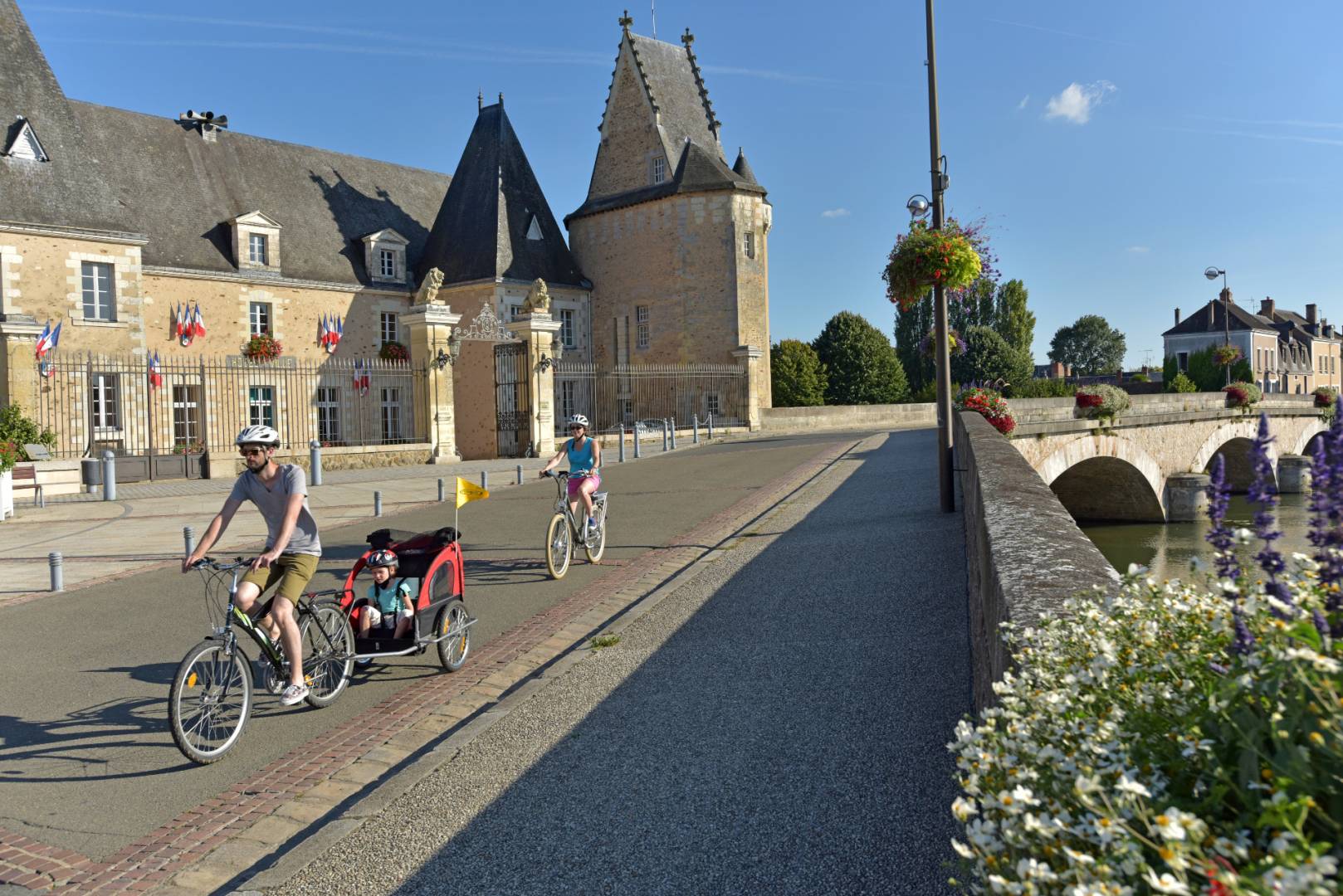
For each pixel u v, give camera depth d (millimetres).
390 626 6586
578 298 43438
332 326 38281
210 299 34969
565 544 10367
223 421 34562
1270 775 1534
